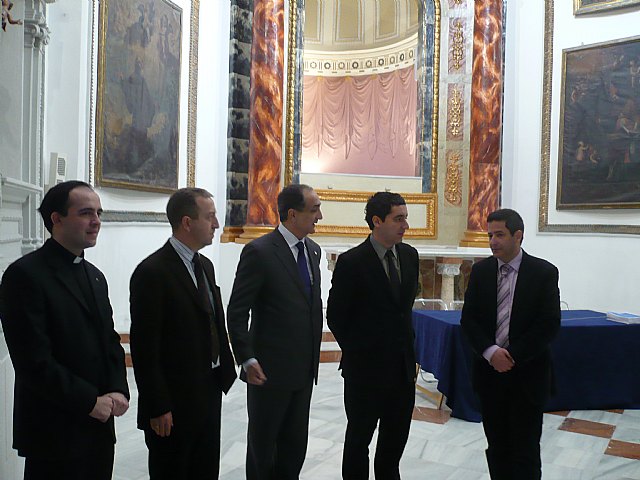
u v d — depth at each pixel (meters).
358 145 10.98
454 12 10.01
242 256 3.22
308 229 3.28
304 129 10.80
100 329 2.48
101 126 6.56
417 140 10.18
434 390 6.10
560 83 9.39
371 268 3.25
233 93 9.11
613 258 8.83
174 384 2.63
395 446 3.30
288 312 3.18
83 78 6.27
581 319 5.83
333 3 10.91
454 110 10.01
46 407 2.30
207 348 2.72
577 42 9.24
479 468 4.16
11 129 3.53
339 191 9.53
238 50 9.14
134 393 5.70
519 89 9.83
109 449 2.48
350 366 3.28
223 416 5.16
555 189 9.45
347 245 9.50
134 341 2.57
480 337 3.28
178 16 8.12
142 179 7.40
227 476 3.91
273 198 8.60
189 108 8.52
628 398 5.54
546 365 3.28
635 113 8.62
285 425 3.27
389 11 10.84
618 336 5.52
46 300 2.30
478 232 9.47
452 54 10.02
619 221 8.83
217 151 9.15
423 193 9.98
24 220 4.06
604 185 8.92
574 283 9.23
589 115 9.08
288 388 3.16
